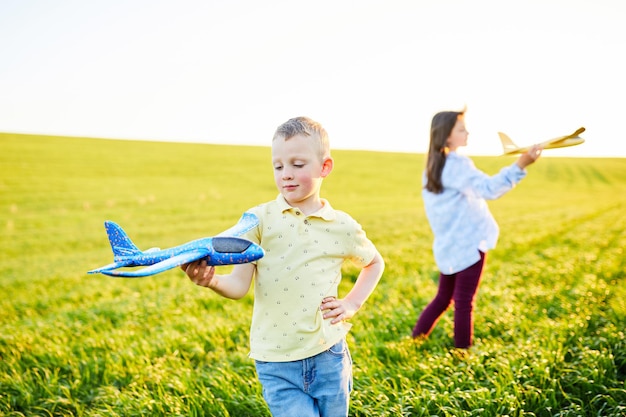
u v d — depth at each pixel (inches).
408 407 142.0
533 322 213.6
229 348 217.9
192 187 1262.3
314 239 106.6
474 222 181.5
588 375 154.6
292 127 104.0
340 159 1775.3
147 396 162.4
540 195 1364.4
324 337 105.1
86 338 241.0
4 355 226.4
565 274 321.4
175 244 720.3
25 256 668.7
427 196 189.6
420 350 188.7
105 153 1614.2
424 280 341.1
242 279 107.0
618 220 812.0
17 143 1619.1
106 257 651.5
